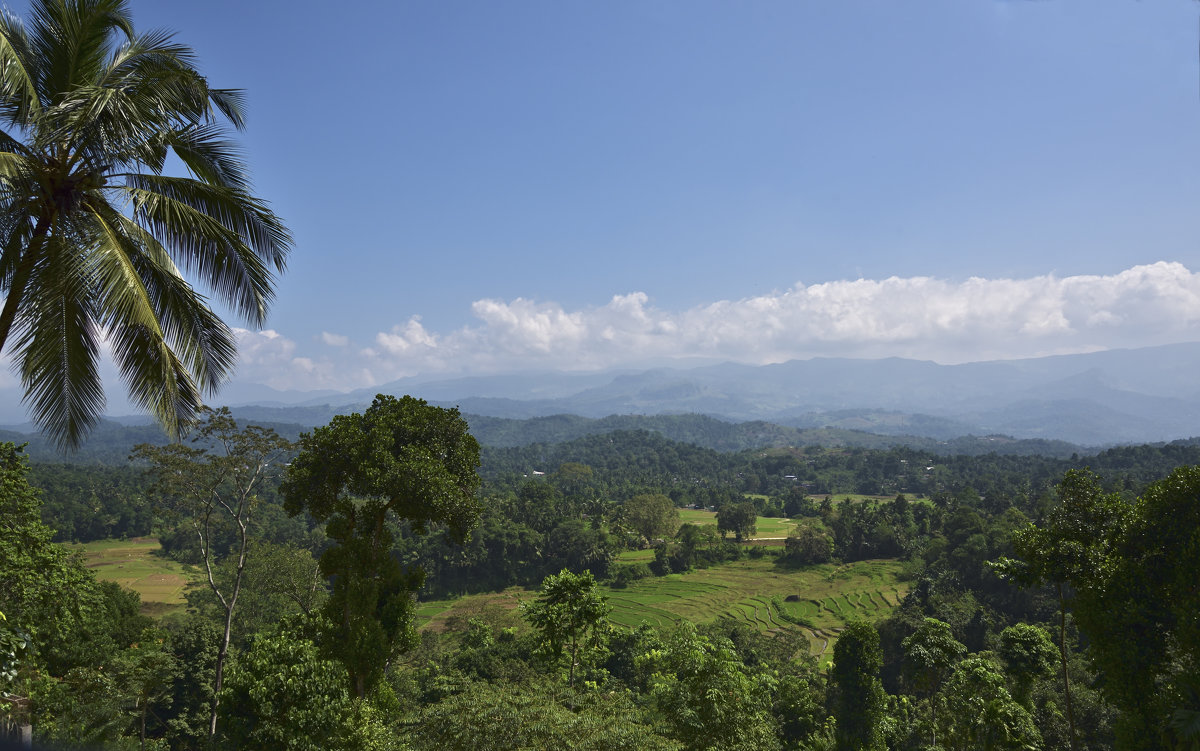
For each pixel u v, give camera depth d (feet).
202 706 114.83
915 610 247.50
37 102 35.70
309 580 168.35
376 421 87.15
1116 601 69.00
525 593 360.89
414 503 81.20
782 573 393.29
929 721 124.57
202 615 194.90
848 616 307.78
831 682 165.58
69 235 35.45
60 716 77.25
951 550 334.24
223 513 246.68
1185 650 61.93
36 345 35.94
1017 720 95.35
